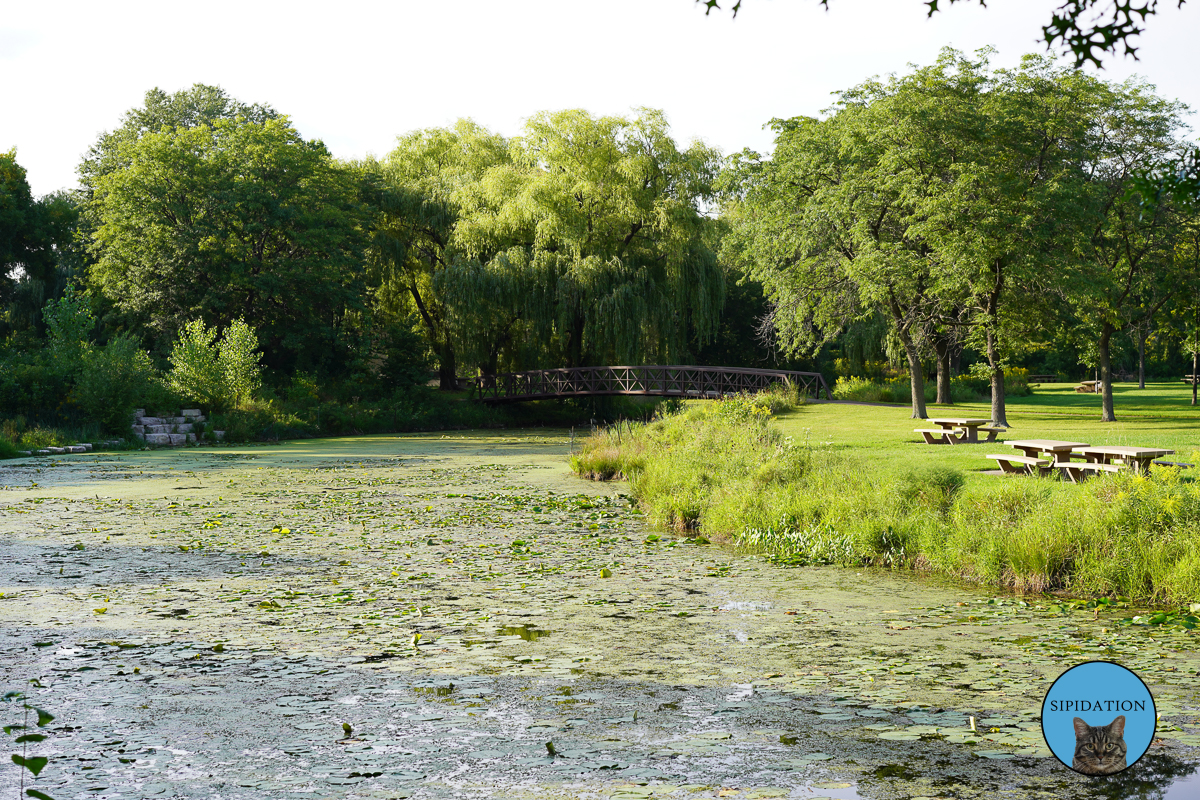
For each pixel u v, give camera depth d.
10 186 41.66
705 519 11.73
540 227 36.41
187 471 19.95
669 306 36.38
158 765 4.07
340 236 38.12
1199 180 4.09
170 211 37.44
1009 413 27.05
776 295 28.84
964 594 8.05
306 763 4.08
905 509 10.40
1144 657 5.80
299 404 34.59
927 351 30.83
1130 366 62.78
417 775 3.93
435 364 41.56
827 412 27.84
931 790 3.72
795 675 5.47
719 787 3.77
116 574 8.90
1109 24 3.08
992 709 4.78
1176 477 9.28
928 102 20.62
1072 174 21.30
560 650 6.10
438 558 9.81
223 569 9.17
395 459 23.02
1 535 11.36
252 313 38.53
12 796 3.66
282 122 40.22
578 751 4.21
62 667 5.70
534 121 37.84
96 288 40.34
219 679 5.43
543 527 12.07
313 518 12.86
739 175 28.91
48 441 25.25
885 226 24.16
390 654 6.00
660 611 7.32
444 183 41.16
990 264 19.53
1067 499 9.22
